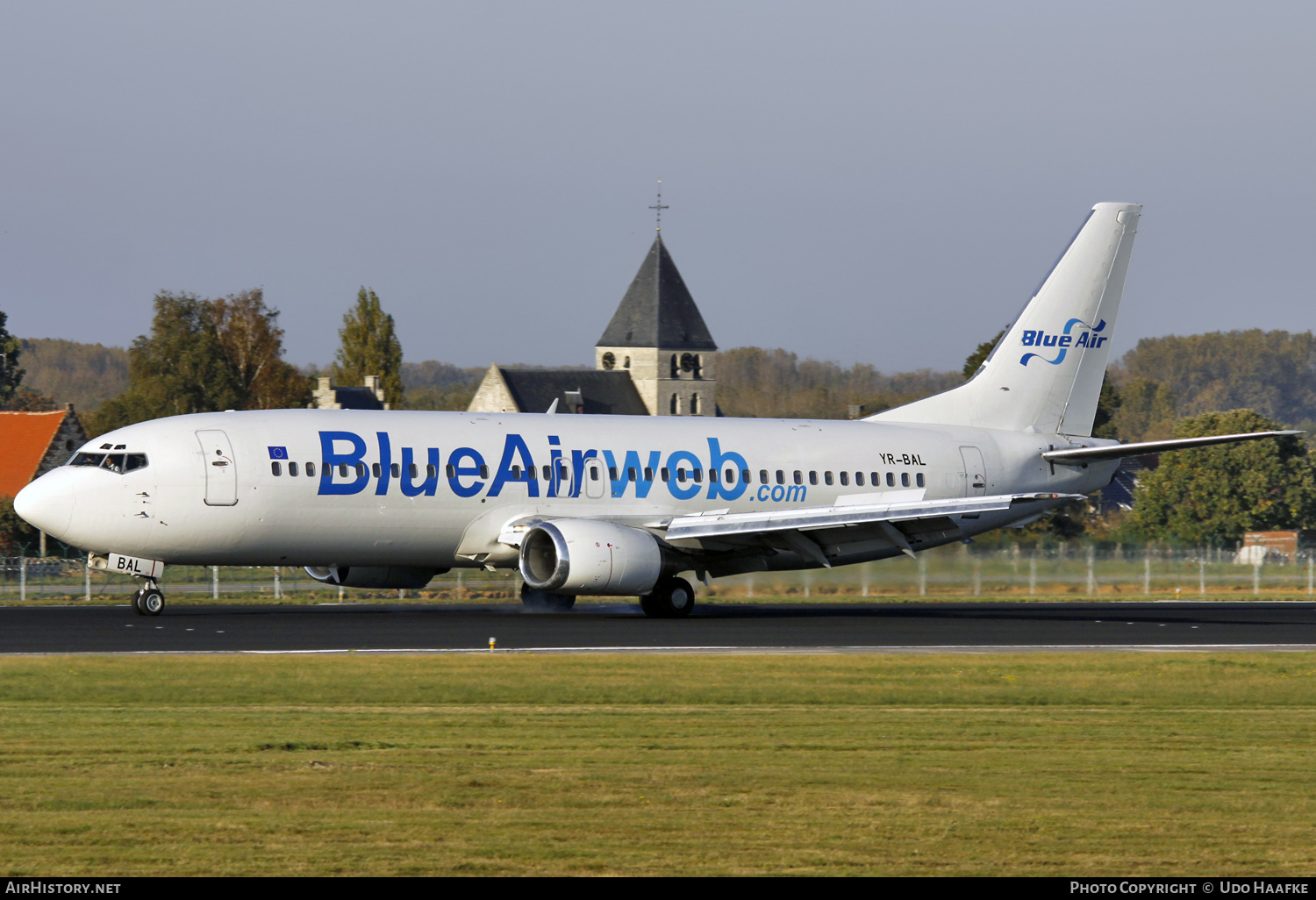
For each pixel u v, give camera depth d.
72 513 137.50
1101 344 188.38
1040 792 59.22
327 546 145.88
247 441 142.25
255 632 124.50
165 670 94.19
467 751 66.25
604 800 56.44
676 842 50.38
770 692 88.62
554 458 154.75
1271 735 74.62
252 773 60.69
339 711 78.56
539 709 80.75
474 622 139.38
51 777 59.50
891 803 56.88
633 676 94.25
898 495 169.62
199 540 140.88
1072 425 187.50
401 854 48.50
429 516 148.00
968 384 184.75
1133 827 53.50
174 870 46.41
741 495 165.12
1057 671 101.62
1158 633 136.62
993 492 179.88
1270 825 54.03
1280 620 157.25
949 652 115.19
